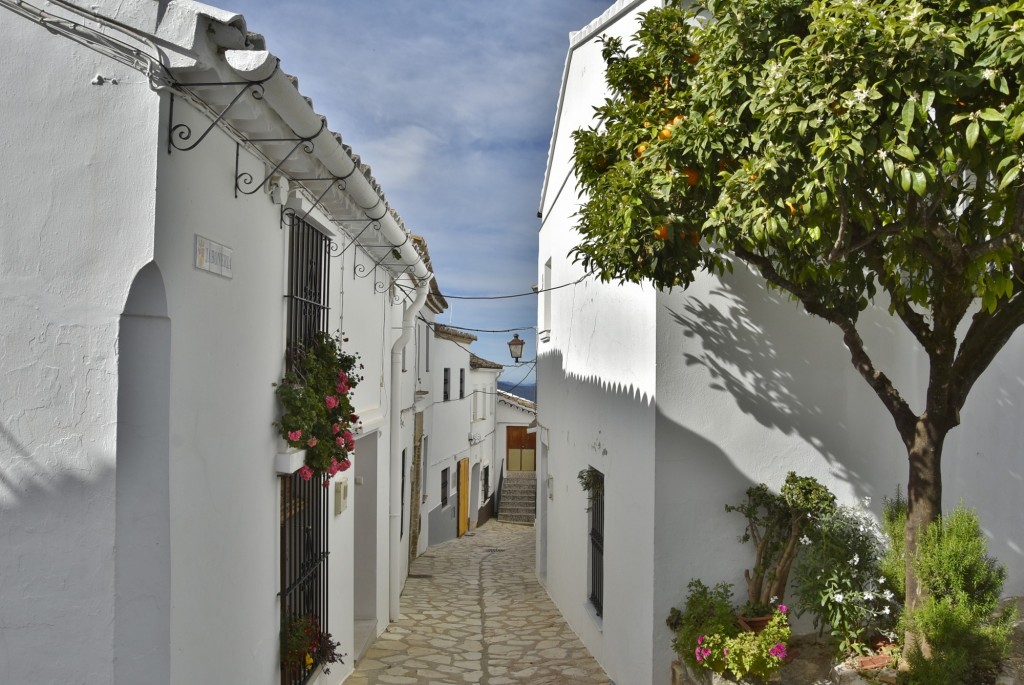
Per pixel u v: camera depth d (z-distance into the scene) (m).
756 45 5.01
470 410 23.38
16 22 3.67
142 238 3.63
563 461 11.68
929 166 4.11
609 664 8.35
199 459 4.14
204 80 3.81
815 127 4.27
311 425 5.71
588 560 9.82
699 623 6.46
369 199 6.42
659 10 6.08
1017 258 4.71
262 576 5.27
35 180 3.67
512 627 10.59
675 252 5.65
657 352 6.94
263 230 5.21
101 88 3.66
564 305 11.80
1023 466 7.38
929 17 4.25
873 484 7.03
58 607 3.68
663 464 6.90
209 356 4.27
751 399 6.99
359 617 9.66
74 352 3.67
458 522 21.75
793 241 5.33
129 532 3.71
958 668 5.08
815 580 6.39
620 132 5.97
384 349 10.20
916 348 7.16
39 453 3.69
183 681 3.92
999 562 7.28
